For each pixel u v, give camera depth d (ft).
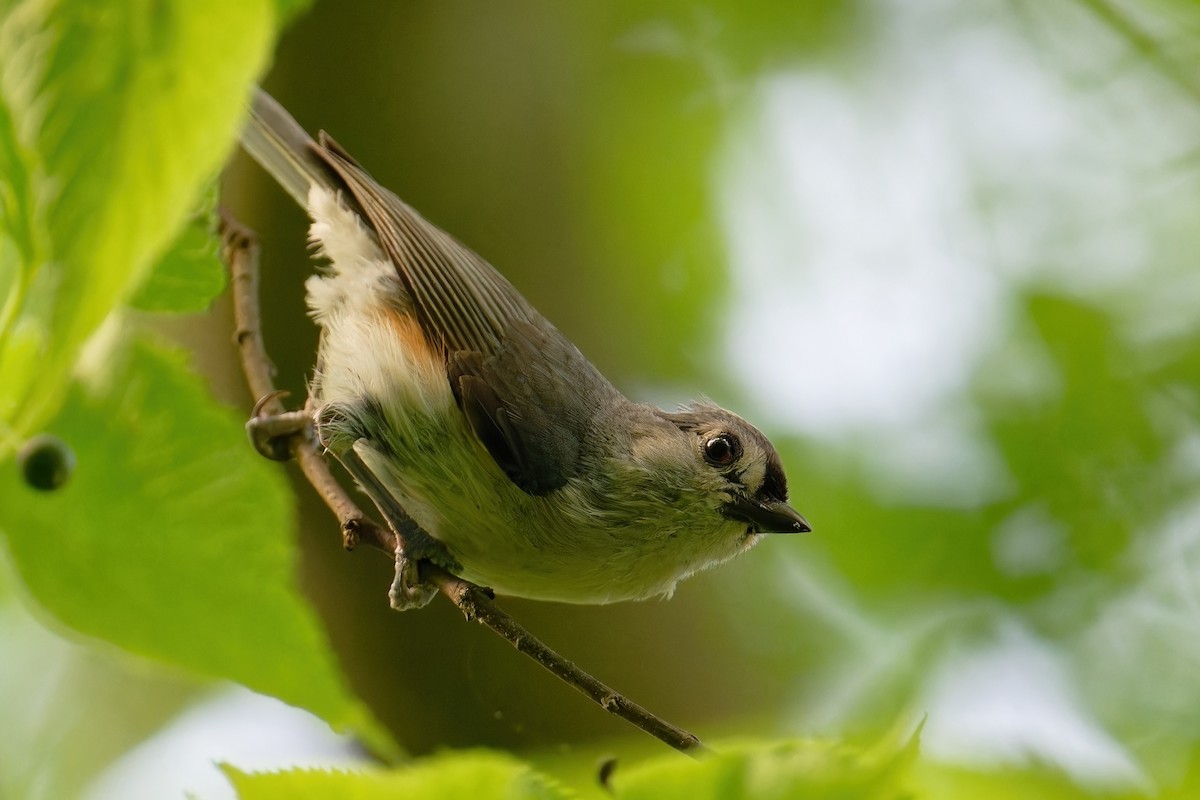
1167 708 35.91
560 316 43.42
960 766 21.35
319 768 9.20
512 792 9.12
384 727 37.50
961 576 39.73
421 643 37.52
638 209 47.03
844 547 40.65
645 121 46.85
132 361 13.83
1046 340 41.73
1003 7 44.27
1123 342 41.60
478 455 27.32
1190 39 40.98
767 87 47.67
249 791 9.26
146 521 13.48
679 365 45.47
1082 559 39.04
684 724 38.29
